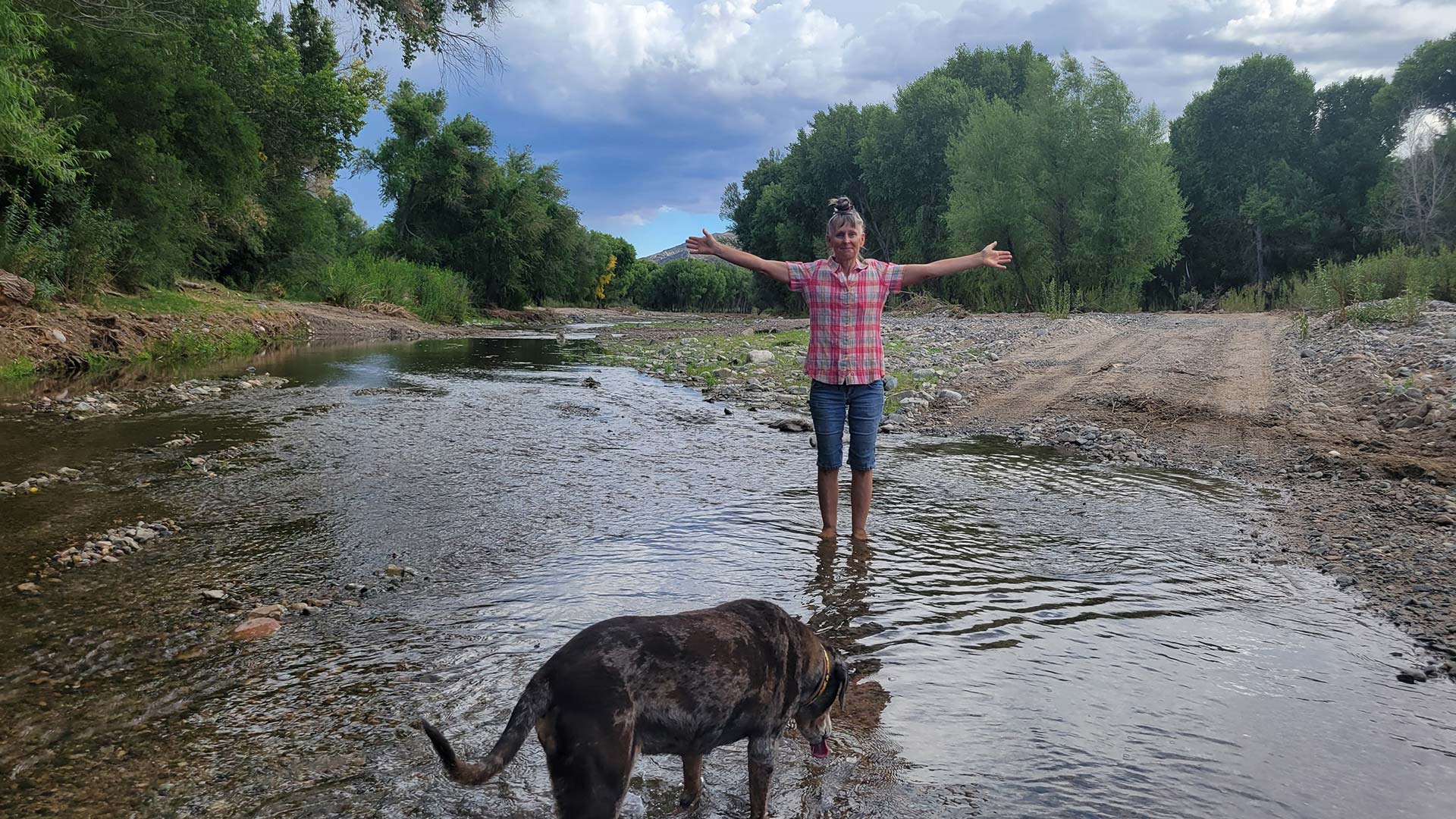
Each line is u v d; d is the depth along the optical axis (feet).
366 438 34.32
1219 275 173.88
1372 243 155.74
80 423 35.76
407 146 160.35
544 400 45.85
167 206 72.38
